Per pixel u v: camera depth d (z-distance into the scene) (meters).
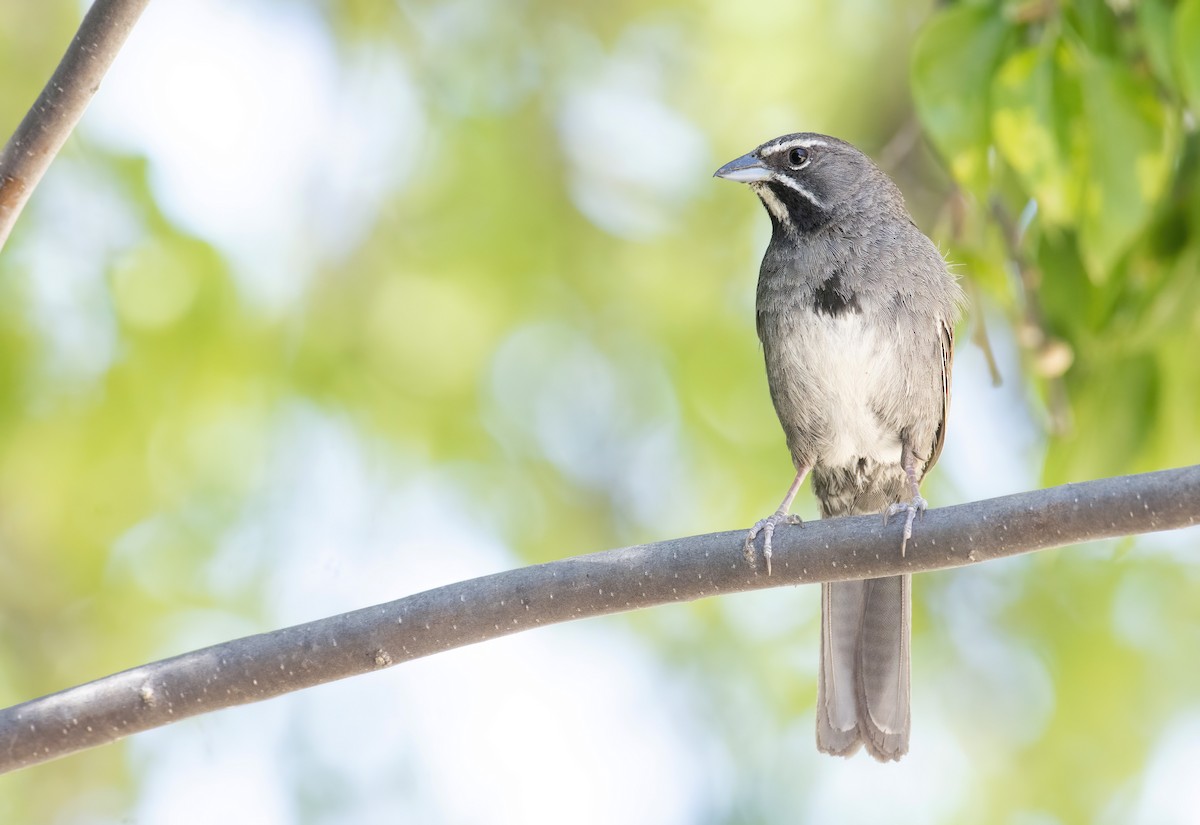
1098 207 7.93
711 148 13.84
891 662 8.64
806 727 12.71
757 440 13.01
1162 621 12.73
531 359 13.35
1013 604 13.14
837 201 9.44
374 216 13.13
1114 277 9.09
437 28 13.66
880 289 9.18
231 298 11.90
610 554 6.82
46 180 11.77
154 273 11.74
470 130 13.24
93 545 12.29
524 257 13.12
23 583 12.63
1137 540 12.45
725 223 13.70
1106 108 7.93
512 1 13.82
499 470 13.05
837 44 13.57
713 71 13.82
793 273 9.35
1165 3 8.07
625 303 13.48
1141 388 9.41
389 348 12.84
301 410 12.55
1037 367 9.23
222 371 11.89
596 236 13.55
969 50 8.20
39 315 11.68
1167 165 7.96
